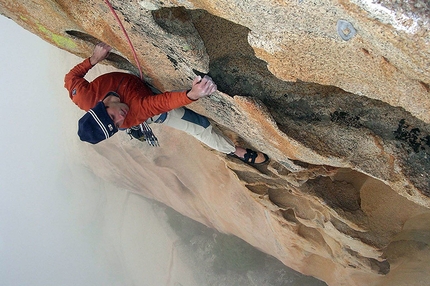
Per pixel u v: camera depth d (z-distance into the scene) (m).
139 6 2.95
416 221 5.72
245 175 6.34
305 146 3.81
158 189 13.48
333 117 3.82
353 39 2.29
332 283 8.46
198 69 3.51
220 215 10.39
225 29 3.53
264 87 3.85
